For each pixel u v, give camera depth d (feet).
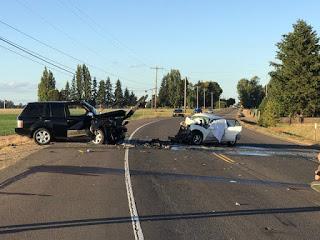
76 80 504.43
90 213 31.81
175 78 636.48
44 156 62.75
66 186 41.68
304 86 226.58
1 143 90.27
